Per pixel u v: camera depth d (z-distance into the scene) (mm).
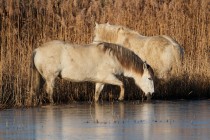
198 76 65500
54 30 69000
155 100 62000
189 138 39031
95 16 74375
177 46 64562
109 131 42000
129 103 59062
